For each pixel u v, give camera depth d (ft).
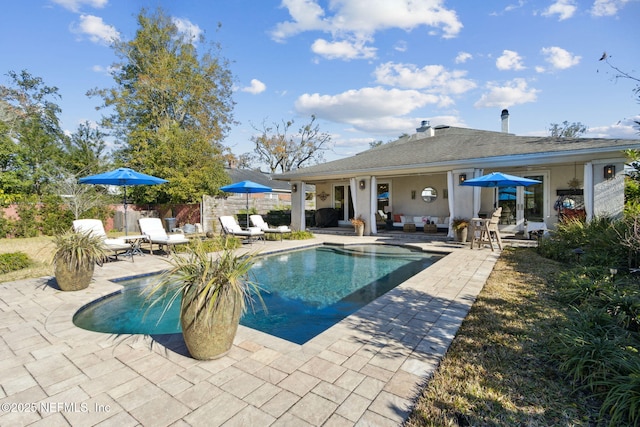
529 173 41.83
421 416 7.71
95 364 10.12
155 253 31.73
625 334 10.93
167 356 10.63
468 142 46.06
